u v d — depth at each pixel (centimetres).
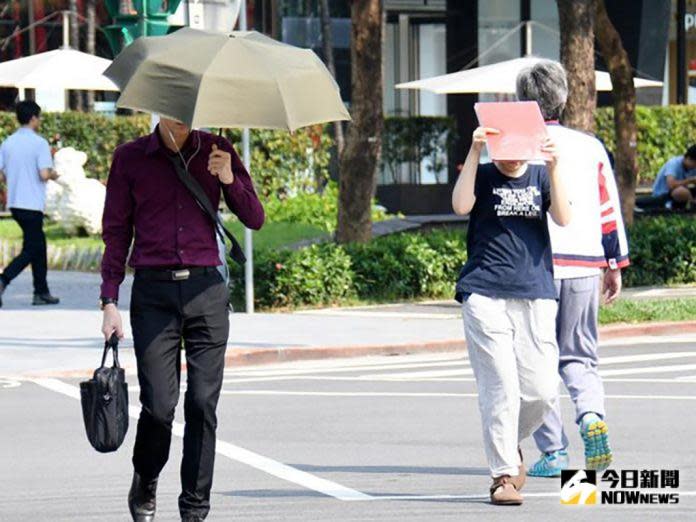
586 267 2706
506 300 2522
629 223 6706
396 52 10519
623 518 2491
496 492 2578
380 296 5953
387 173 9931
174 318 2266
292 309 5759
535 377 2545
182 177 2262
